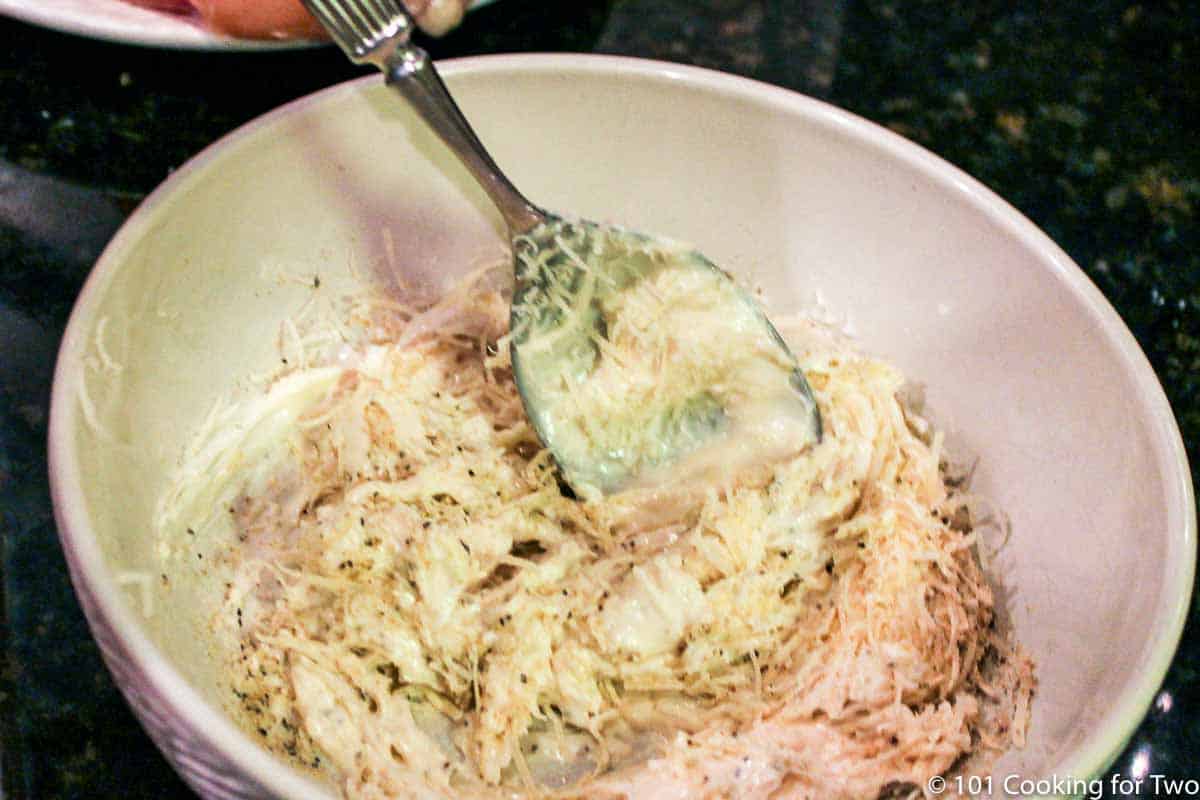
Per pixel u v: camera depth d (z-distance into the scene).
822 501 0.49
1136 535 0.45
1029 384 0.48
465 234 0.52
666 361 0.50
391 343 0.52
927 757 0.45
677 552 0.49
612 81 0.50
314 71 0.57
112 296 0.46
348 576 0.48
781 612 0.48
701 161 0.51
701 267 0.50
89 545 0.43
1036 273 0.48
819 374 0.51
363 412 0.51
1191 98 0.60
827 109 0.50
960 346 0.49
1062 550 0.46
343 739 0.46
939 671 0.47
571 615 0.48
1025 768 0.44
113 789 0.46
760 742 0.46
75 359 0.45
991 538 0.48
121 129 0.55
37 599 0.48
